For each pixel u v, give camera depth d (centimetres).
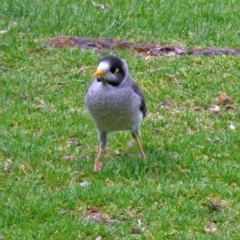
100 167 1226
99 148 1274
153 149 1305
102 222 1086
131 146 1317
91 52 1684
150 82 1569
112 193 1140
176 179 1199
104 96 1154
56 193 1140
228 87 1559
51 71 1606
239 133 1370
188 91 1543
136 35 1820
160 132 1375
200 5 2052
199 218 1091
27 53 1684
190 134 1359
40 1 1956
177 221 1080
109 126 1196
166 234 1050
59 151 1287
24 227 1059
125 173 1205
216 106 1489
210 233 1062
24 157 1258
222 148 1308
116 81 1152
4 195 1137
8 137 1325
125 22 1870
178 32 1859
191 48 1773
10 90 1516
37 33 1789
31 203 1109
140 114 1218
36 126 1381
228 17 1978
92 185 1159
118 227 1063
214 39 1833
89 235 1050
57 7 1917
